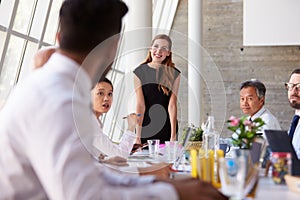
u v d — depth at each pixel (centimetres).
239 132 236
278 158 193
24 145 127
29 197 133
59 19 143
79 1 139
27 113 122
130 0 777
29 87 128
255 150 217
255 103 439
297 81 446
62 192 113
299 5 1100
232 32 1361
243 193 158
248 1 1123
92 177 116
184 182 134
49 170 115
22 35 735
